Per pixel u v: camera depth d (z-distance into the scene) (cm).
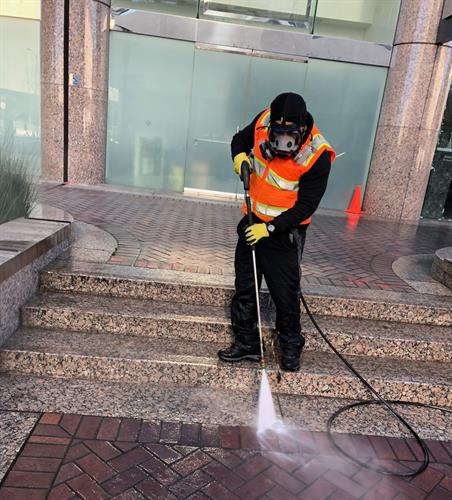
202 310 382
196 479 246
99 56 847
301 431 295
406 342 369
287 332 329
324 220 808
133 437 272
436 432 307
